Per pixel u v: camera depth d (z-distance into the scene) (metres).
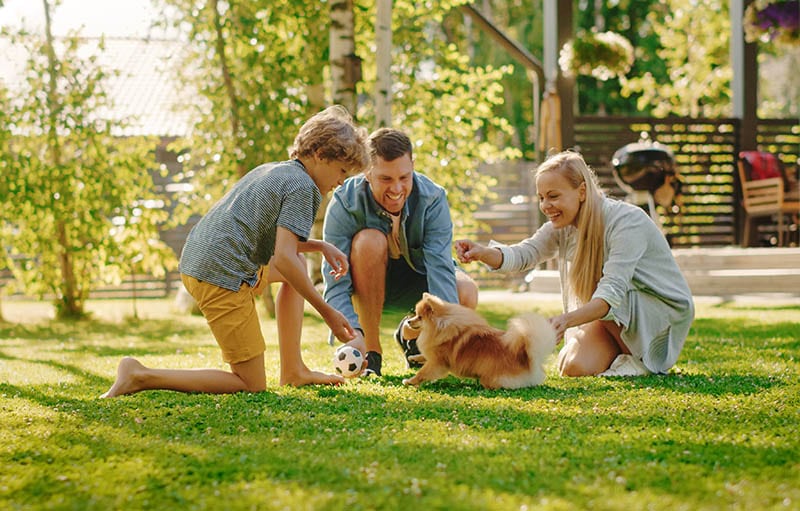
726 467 1.91
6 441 2.23
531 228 13.36
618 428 2.33
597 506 1.61
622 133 10.91
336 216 3.77
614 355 3.61
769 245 11.13
